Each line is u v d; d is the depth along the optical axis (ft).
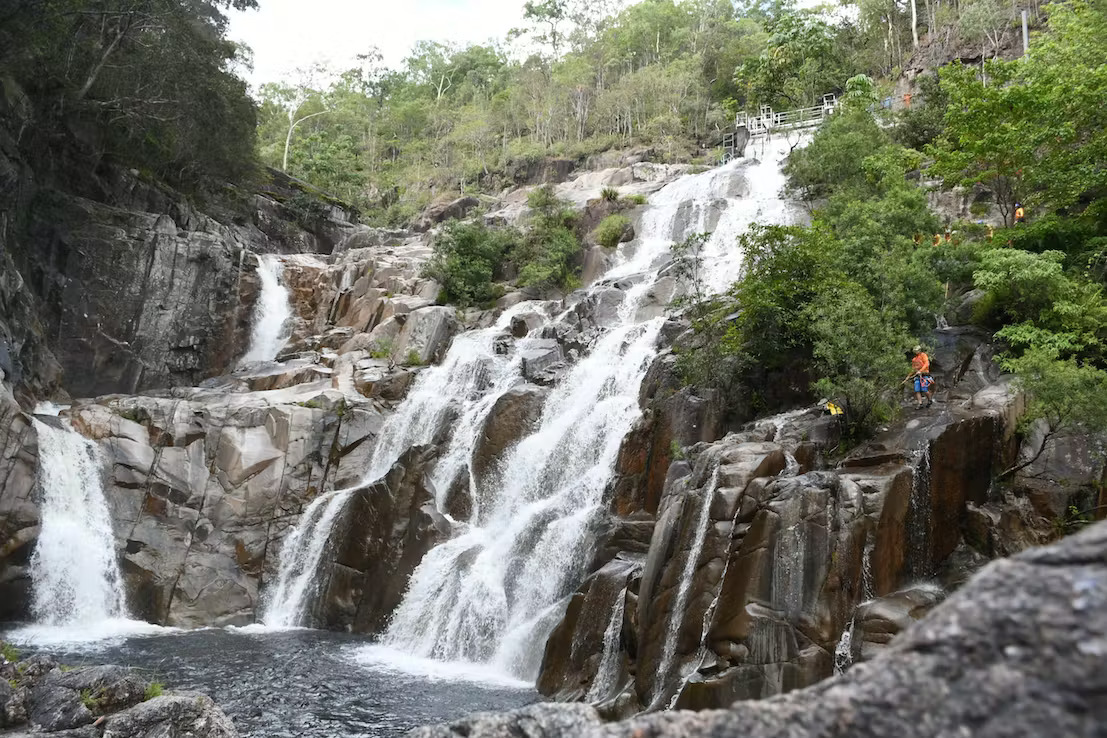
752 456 57.11
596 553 72.33
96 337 130.72
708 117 246.68
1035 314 74.49
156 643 79.92
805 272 78.64
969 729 12.05
